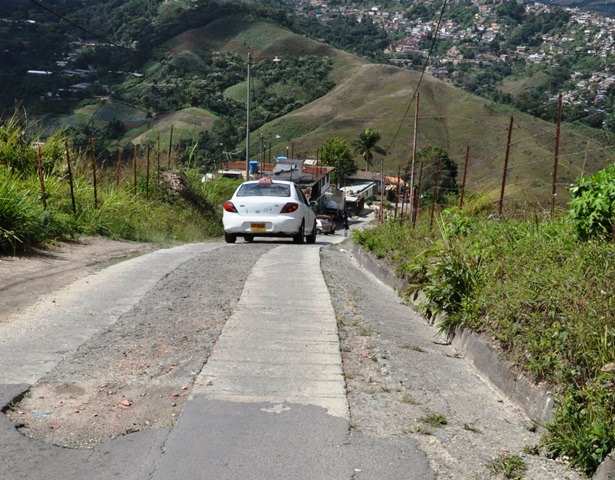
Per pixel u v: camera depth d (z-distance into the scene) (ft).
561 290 17.51
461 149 471.21
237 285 28.14
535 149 381.81
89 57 549.95
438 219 38.65
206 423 13.66
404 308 27.96
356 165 393.91
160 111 464.24
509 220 32.24
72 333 19.63
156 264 33.50
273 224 53.21
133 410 14.33
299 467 11.97
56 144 55.16
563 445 12.85
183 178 85.15
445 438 13.64
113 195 56.49
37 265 30.45
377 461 12.36
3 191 34.60
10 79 454.40
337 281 31.32
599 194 22.91
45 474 11.46
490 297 20.25
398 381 17.01
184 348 18.58
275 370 16.99
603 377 13.19
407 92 601.62
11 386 15.20
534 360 15.92
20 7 641.81
